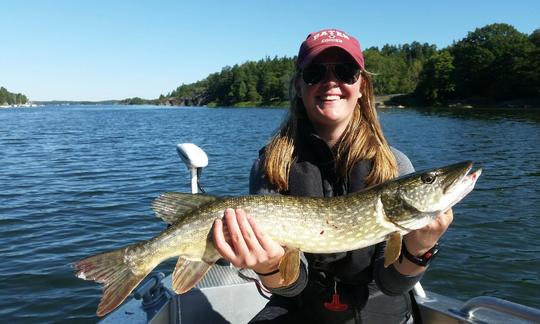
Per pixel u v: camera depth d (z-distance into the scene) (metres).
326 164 0.88
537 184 3.35
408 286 0.78
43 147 6.05
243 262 0.74
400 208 0.79
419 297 0.92
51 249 1.95
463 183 0.78
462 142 6.43
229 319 0.98
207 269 0.77
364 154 0.87
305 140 0.89
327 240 0.78
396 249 0.75
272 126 11.02
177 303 0.94
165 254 0.78
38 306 1.49
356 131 0.89
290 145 0.88
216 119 15.11
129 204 2.71
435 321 0.88
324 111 0.87
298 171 0.86
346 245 0.79
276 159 0.87
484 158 4.82
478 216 2.49
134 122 13.40
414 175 0.79
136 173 3.89
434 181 0.77
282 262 0.75
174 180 3.56
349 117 0.90
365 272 0.82
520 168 4.12
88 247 1.98
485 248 2.00
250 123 12.50
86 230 2.21
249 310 1.00
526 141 6.48
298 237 0.78
